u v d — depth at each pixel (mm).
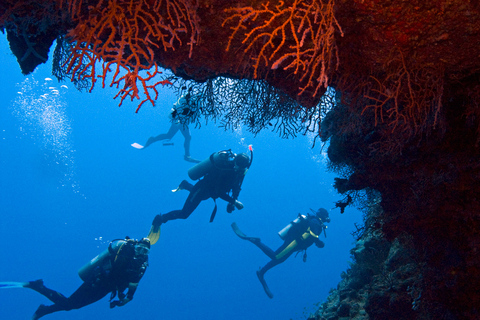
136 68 1384
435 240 2945
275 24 1840
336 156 4047
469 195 2684
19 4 1920
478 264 2570
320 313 6973
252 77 2566
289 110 2982
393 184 3393
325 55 1984
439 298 2871
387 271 4484
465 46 1777
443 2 1560
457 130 2789
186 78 2697
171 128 13000
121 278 6840
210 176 7422
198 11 1863
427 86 2184
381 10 1665
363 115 3020
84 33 1523
